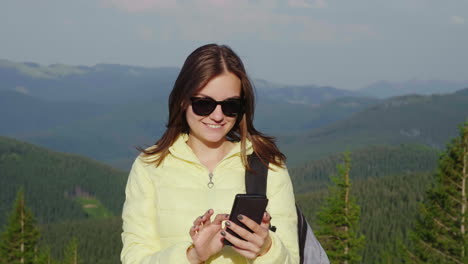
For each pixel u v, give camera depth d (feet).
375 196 561.43
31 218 134.82
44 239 539.29
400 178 598.75
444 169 75.10
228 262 8.99
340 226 88.12
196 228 7.64
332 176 88.53
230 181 9.38
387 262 85.05
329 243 88.58
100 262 502.79
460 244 71.82
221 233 7.59
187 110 9.39
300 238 9.85
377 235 442.09
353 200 86.53
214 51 9.04
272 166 9.50
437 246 74.69
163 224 9.16
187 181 9.37
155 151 9.67
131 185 10.02
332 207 87.45
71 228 575.79
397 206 515.50
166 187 9.36
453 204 73.46
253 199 7.47
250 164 9.45
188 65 9.13
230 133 10.23
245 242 7.53
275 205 9.30
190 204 9.16
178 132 9.73
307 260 9.79
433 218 75.10
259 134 9.80
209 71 8.79
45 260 127.24
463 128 73.41
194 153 9.98
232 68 8.93
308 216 460.14
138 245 9.35
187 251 8.09
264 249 8.02
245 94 9.27
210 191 9.31
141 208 9.63
